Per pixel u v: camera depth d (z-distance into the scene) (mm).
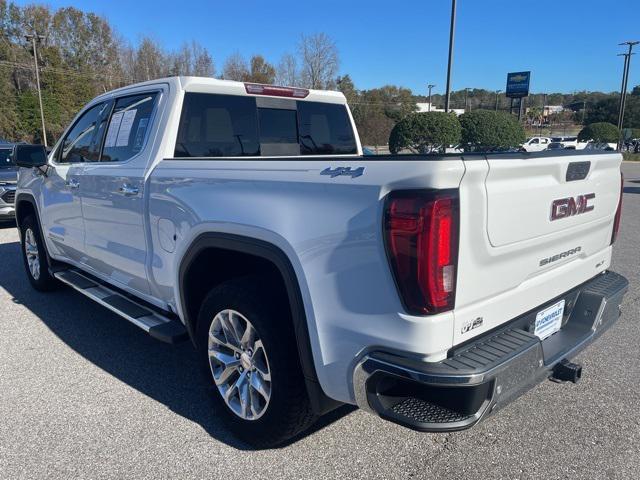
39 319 4918
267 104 4164
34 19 73438
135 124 3748
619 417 3168
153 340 4430
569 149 2834
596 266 3117
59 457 2793
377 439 2939
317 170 2295
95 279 4605
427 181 1927
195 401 3393
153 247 3387
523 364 2201
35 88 66250
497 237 2172
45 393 3492
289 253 2381
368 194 2074
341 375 2277
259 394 2779
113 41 77375
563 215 2576
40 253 5449
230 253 3062
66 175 4453
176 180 3080
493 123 19453
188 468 2699
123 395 3469
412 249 1961
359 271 2127
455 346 2113
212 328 2939
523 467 2689
